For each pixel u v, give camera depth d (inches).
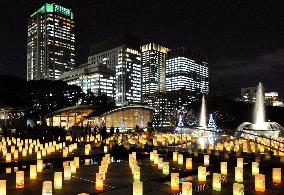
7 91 2299.5
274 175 378.0
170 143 922.1
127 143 885.8
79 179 394.6
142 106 2277.3
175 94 3636.8
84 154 705.6
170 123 3479.3
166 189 337.4
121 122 2199.8
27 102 2461.9
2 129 1405.0
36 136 1131.9
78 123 2161.7
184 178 427.5
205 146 843.4
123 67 7308.1
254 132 1163.3
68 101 3002.0
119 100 7283.5
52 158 621.9
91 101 3376.0
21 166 573.6
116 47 7495.1
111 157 740.7
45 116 2188.7
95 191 331.3
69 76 6835.6
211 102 2573.8
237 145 727.7
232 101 2536.9
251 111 2476.6
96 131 1359.5
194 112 2797.7
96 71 6186.0
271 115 2482.8
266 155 583.2
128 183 372.2
